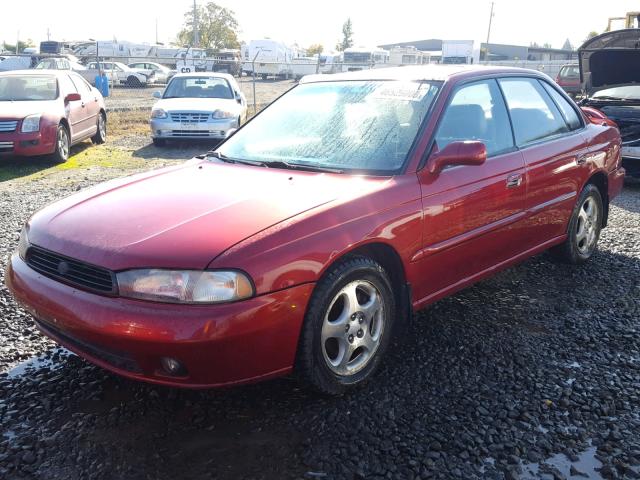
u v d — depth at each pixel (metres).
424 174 3.31
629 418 2.86
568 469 2.51
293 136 3.81
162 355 2.50
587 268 4.97
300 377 2.84
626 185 8.77
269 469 2.49
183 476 2.45
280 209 2.86
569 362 3.40
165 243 2.62
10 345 3.54
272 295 2.58
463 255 3.58
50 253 2.85
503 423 2.81
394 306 3.21
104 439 2.69
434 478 2.44
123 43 42.16
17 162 9.95
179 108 11.70
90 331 2.58
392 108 3.68
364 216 2.96
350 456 2.57
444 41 39.16
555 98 4.64
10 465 2.50
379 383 3.14
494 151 3.87
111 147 11.86
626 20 13.39
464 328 3.82
